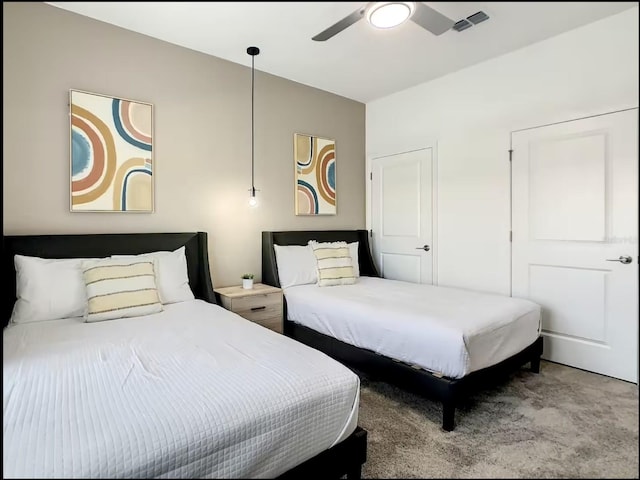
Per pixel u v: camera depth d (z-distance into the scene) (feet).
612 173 5.67
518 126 9.27
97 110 8.41
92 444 3.19
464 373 6.23
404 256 13.21
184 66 9.86
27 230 7.60
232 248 11.01
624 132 5.38
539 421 5.50
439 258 12.02
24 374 4.56
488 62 9.97
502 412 6.37
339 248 11.98
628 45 5.27
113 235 8.56
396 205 13.44
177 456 3.35
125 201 8.92
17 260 7.13
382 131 13.87
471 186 10.90
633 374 5.55
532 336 7.91
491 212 10.36
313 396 4.40
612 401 5.18
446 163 11.65
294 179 12.43
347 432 4.76
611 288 5.91
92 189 8.42
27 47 7.32
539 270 8.38
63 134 7.96
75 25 7.78
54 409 3.73
